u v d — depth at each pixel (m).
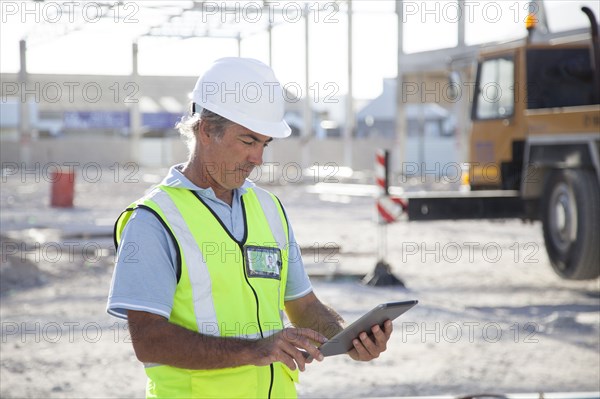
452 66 22.41
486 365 11.38
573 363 11.45
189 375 4.41
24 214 32.88
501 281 17.78
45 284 17.77
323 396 10.08
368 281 17.48
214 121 4.46
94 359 11.88
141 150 81.25
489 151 20.86
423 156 67.62
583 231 16.36
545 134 17.33
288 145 71.88
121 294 4.25
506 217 17.94
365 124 84.56
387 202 17.47
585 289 16.86
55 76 73.38
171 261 4.36
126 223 4.48
